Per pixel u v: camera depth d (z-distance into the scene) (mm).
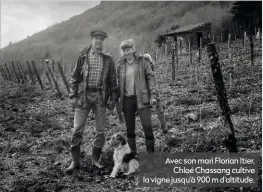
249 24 31094
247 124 7098
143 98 5219
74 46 56812
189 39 27969
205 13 53219
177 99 10438
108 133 7840
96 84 5438
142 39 49719
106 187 4859
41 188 4887
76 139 5555
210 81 12969
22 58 52406
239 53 19688
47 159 6371
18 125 9195
